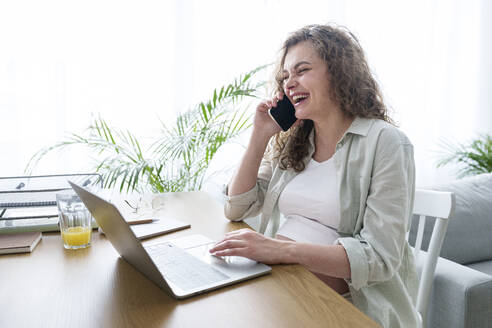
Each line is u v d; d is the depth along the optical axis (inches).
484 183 81.7
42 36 87.5
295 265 32.7
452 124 128.9
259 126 50.8
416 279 44.7
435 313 55.4
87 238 36.9
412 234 70.1
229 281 28.8
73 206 36.0
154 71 96.0
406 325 39.0
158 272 26.1
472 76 128.8
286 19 104.8
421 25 120.2
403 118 122.0
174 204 54.0
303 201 46.2
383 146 39.7
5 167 87.5
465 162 117.6
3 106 86.2
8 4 84.7
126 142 85.0
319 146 48.4
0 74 85.5
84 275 30.5
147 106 96.1
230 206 47.6
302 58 44.3
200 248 36.0
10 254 35.1
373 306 38.1
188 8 97.0
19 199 41.1
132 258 30.4
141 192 89.5
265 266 31.8
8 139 87.1
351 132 42.9
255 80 102.6
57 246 37.3
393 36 117.6
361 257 34.6
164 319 24.0
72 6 89.0
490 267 72.1
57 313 24.8
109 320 23.9
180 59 97.3
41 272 31.1
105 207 27.2
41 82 88.4
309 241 43.5
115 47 92.8
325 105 44.9
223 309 25.2
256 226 82.2
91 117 92.3
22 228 40.3
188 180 84.5
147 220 44.1
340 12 109.7
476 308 51.5
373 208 37.7
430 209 47.9
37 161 82.7
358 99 43.9
